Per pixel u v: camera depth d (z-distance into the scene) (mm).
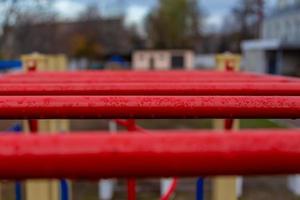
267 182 4207
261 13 34875
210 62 32719
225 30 42812
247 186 4059
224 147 429
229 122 1779
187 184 4039
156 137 435
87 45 30812
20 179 425
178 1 38188
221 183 2797
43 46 23812
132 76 2008
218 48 41281
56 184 2920
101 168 424
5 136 432
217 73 2359
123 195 3781
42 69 2906
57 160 421
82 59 30156
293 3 21328
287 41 19984
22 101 835
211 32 42938
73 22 33906
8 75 2082
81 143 427
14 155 417
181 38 38656
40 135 438
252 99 853
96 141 430
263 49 21234
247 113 852
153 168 426
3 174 417
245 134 441
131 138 435
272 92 1129
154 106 847
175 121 8523
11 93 1094
